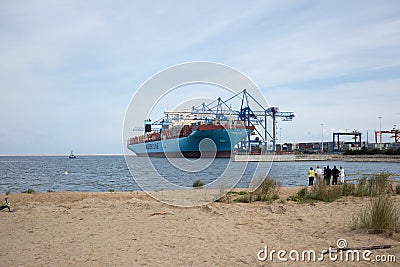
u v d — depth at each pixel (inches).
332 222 343.6
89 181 1124.5
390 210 303.3
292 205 470.6
